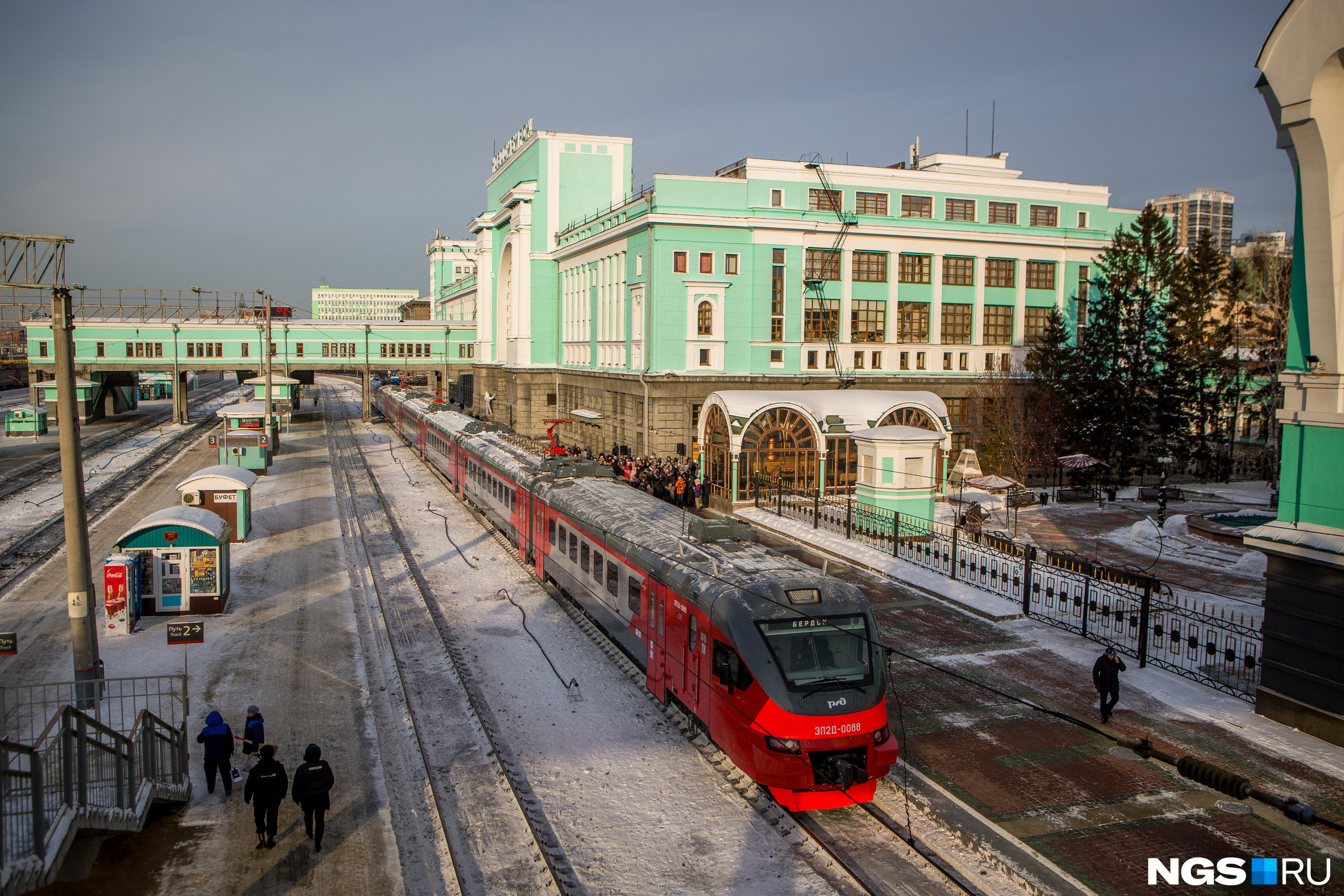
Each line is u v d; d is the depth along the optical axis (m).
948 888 10.00
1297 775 12.82
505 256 62.97
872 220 41.69
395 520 32.38
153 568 19.97
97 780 9.85
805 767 11.14
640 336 41.03
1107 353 40.94
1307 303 14.49
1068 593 21.97
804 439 33.72
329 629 19.33
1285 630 14.70
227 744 12.12
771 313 41.00
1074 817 11.61
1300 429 14.64
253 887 9.88
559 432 56.62
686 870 10.32
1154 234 40.91
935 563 24.98
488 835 11.05
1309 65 13.33
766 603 12.30
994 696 15.89
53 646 17.95
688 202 39.81
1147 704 15.53
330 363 69.00
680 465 38.09
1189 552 26.44
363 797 11.98
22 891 7.83
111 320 62.75
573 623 19.95
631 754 13.37
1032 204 44.72
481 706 15.11
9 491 36.97
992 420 39.81
